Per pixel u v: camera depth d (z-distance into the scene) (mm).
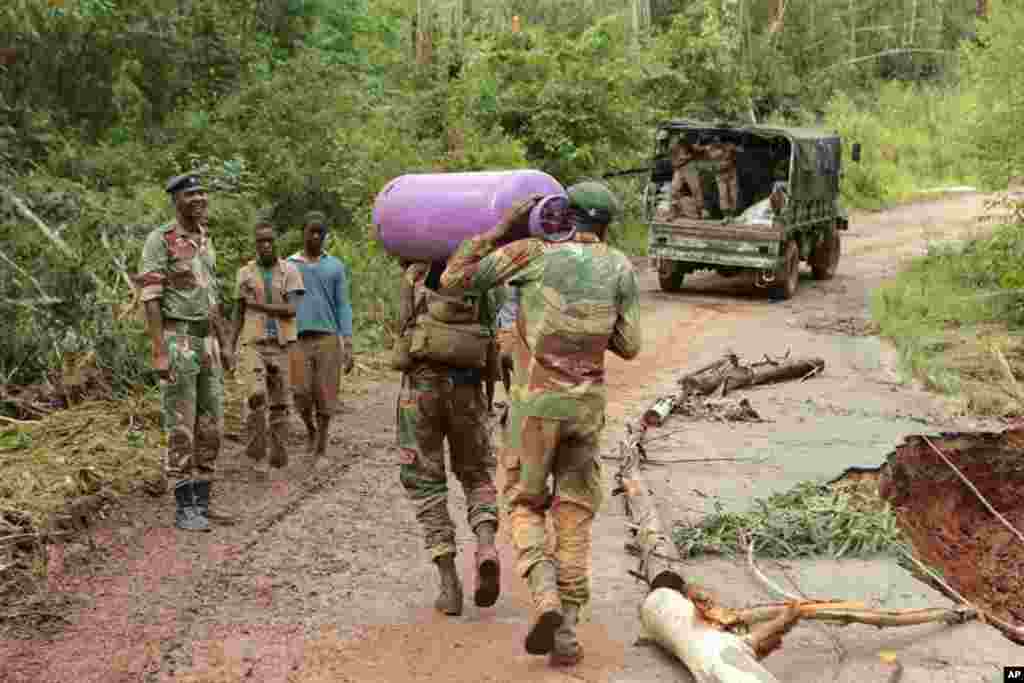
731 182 19219
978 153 18531
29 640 5336
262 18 19859
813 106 48719
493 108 22688
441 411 5777
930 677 5074
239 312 8258
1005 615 7969
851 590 6152
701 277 22266
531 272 5148
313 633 5488
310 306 8375
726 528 7031
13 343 9531
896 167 45562
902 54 57281
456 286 5199
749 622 5270
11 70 14758
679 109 32375
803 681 5004
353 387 11375
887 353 14273
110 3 14992
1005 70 18188
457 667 5141
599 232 5297
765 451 9164
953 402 11359
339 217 16312
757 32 47656
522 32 25125
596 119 23297
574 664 5168
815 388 12062
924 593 6137
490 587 5469
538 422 5141
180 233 6867
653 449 9227
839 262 25328
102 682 4914
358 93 19156
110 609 5711
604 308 5156
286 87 17109
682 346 14531
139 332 10188
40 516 6695
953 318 16172
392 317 13875
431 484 5809
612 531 7207
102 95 15930
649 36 33469
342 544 6789
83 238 11336
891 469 9016
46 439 8320
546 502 5293
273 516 7262
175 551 6547
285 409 8320
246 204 14055
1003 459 9867
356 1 23719
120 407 9242
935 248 21375
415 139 20375
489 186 5547
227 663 5129
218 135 15734
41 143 14555
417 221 5668
